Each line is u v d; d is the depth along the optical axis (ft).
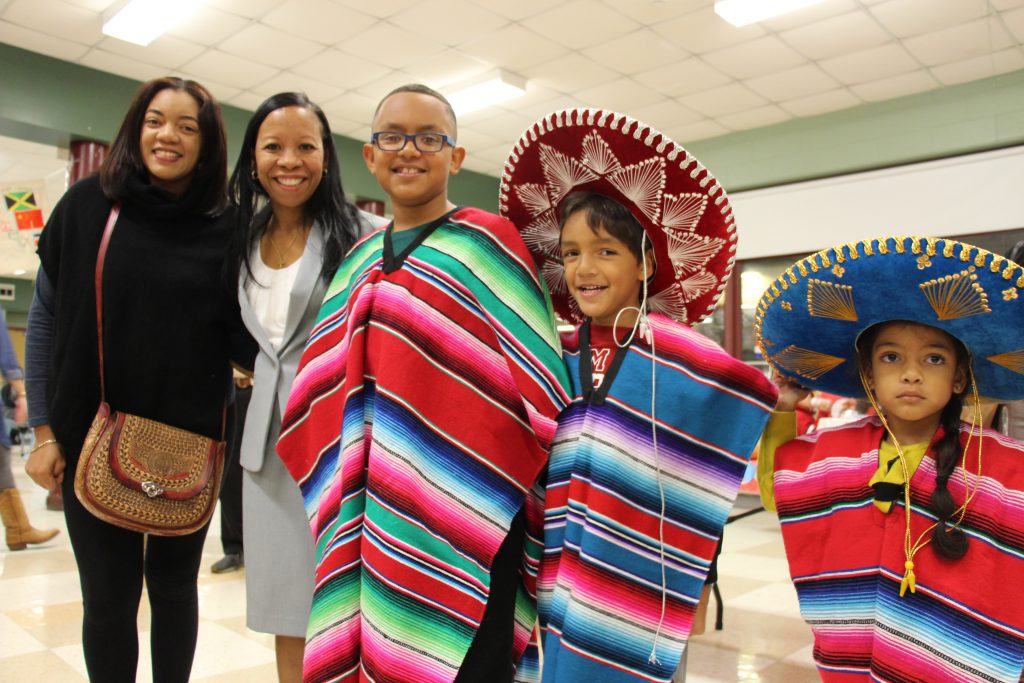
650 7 16.07
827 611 3.94
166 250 5.40
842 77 19.39
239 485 11.89
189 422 5.45
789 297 4.14
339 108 22.49
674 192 4.21
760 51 17.98
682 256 4.46
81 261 5.29
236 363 5.76
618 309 4.40
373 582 4.02
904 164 20.67
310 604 5.02
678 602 3.98
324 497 4.52
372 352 4.40
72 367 5.23
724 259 4.38
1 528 15.33
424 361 4.25
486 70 19.57
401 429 4.12
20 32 17.98
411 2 16.19
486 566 4.14
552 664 3.96
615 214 4.31
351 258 4.93
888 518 3.85
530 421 4.22
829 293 3.96
